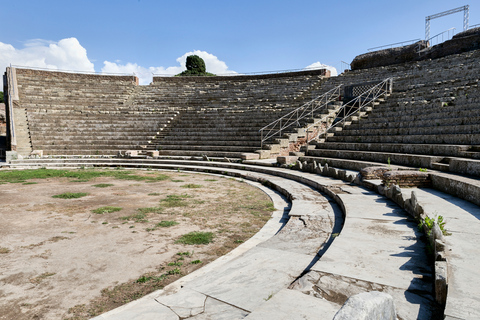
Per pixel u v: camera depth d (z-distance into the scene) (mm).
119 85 32906
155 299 3287
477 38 21516
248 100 26906
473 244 3844
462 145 9383
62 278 4039
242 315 2861
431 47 24641
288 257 4336
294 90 26844
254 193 10047
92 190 10492
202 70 48406
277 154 17312
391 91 19078
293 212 6934
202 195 9680
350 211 5996
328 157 14289
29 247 5145
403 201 6125
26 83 28828
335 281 3164
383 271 3361
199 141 20781
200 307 3062
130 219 6863
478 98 12094
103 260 4617
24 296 3586
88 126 24469
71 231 5996
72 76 32281
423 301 2750
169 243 5340
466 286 2748
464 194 6492
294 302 2787
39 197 9281
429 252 3746
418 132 12242
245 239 5586
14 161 18547
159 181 12609
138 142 22469
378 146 12648
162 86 33375
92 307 3342
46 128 23547
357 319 1521
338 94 22422
